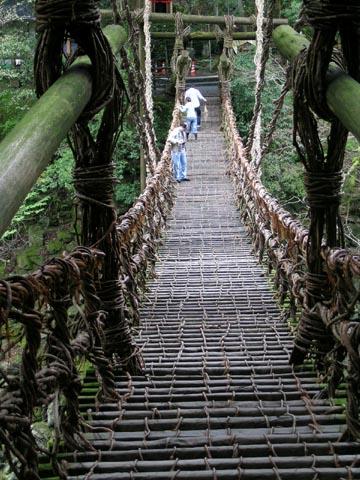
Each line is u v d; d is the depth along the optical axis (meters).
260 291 4.83
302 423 2.46
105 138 2.74
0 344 1.52
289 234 3.57
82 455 2.16
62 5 2.36
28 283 1.50
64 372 1.91
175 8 17.16
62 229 10.91
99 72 2.49
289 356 3.29
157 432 2.40
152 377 3.03
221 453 2.21
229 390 2.83
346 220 9.16
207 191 9.87
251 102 14.50
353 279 2.20
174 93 15.62
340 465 2.10
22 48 10.49
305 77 2.58
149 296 4.72
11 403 1.57
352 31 2.51
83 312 2.19
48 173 10.62
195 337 3.73
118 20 3.42
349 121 2.14
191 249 6.71
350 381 2.21
